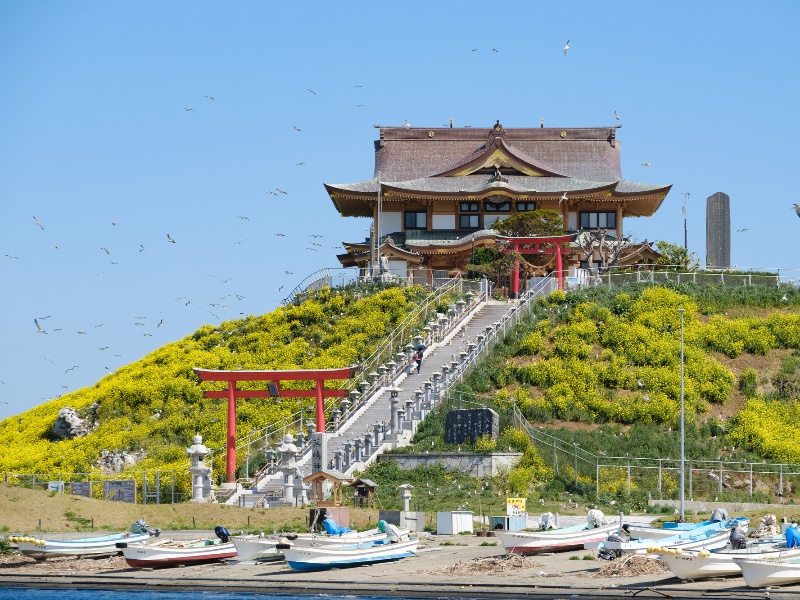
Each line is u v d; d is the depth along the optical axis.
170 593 53.38
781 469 76.56
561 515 68.50
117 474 81.06
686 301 99.25
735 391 88.44
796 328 94.88
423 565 55.94
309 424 83.50
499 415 81.25
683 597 46.19
